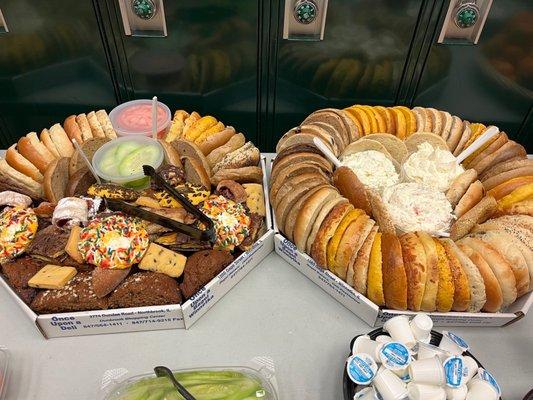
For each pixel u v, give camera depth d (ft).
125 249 2.83
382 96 5.43
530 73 5.05
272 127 5.91
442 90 5.31
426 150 3.66
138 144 3.69
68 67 4.95
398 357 2.41
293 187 3.16
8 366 2.78
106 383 2.60
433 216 3.17
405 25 4.62
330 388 2.77
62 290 2.81
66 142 3.72
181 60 4.99
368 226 2.87
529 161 3.50
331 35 4.73
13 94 5.15
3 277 3.04
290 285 3.30
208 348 2.93
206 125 3.97
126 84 5.21
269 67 5.09
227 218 3.05
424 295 2.73
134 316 2.84
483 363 2.88
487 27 4.62
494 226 3.07
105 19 4.54
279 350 2.93
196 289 2.95
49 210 3.23
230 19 4.60
